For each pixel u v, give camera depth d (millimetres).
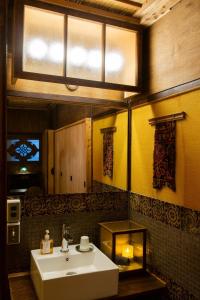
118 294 1562
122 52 1945
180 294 1549
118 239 1910
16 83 1757
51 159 1887
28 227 1793
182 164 1562
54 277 1402
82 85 1760
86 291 1461
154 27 1878
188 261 1495
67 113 1951
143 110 1954
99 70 1867
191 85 1505
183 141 1560
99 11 1782
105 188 2055
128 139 2119
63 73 1725
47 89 1842
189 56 1530
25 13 1655
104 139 2096
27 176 1812
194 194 1465
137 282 1713
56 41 1745
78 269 1709
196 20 1487
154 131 1823
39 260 1622
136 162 2035
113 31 1902
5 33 574
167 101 1710
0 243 542
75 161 1955
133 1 1760
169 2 1643
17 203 1670
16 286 1618
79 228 1954
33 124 1848
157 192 1782
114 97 2057
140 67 1937
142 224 1949
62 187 1906
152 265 1831
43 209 1838
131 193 2094
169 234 1658
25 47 1667
